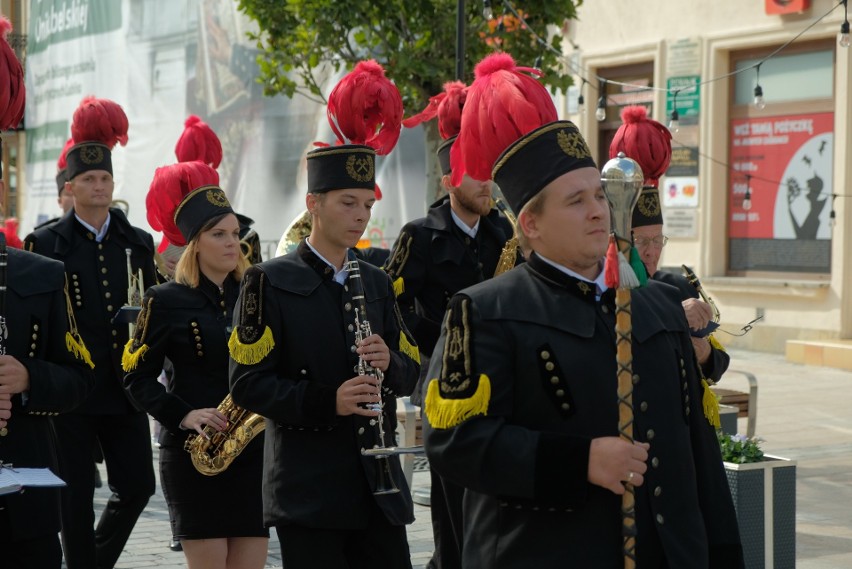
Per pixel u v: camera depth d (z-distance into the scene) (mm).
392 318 5992
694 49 20328
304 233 7852
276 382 5453
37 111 26859
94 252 8828
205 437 6422
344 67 17641
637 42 21344
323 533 5410
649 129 6312
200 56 21359
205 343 6781
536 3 13211
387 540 5508
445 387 3764
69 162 8922
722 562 3957
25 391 4953
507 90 3887
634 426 3791
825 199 18656
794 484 7215
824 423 13414
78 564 7773
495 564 3803
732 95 20141
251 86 19969
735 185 20156
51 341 5160
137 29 23109
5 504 4844
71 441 7832
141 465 8078
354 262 5723
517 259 7590
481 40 13219
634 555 3639
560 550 3697
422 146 17203
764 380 16609
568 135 3838
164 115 22516
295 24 13742
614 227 3680
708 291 20234
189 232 6898
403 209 17375
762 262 19750
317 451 5453
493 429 3682
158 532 9312
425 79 13219
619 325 3660
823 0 18328
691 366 4059
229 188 20547
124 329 8547
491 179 4109
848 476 10766
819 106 18703
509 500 3791
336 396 5336
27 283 5086
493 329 3773
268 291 5602
